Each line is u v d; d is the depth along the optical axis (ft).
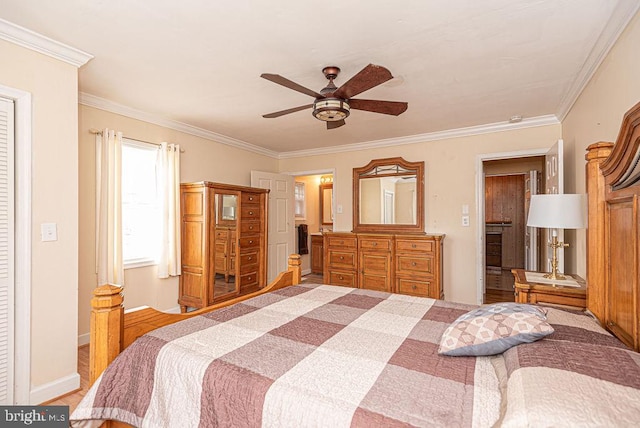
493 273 22.20
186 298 12.62
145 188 12.07
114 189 10.43
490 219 23.47
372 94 9.65
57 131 7.10
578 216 6.84
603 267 5.27
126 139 11.11
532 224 7.45
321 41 6.77
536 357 3.44
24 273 6.56
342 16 5.89
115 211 10.42
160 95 9.91
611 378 2.92
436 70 8.07
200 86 9.21
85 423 4.33
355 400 3.23
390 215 15.23
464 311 6.35
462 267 13.76
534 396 2.71
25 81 6.62
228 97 10.05
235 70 8.16
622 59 5.92
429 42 6.78
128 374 4.49
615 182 4.89
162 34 6.53
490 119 12.17
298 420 3.17
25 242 6.58
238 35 6.55
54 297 7.02
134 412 4.31
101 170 10.21
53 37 6.66
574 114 9.69
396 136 14.82
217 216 12.67
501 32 6.40
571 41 6.70
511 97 9.90
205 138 14.20
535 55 7.32
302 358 4.20
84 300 9.94
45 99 6.91
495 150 13.10
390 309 6.47
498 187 23.22
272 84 9.03
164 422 4.05
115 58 7.55
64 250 7.18
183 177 13.19
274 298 7.27
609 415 2.42
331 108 7.22
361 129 13.60
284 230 18.02
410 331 5.23
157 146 12.09
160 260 11.98
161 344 4.60
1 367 6.29
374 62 7.68
